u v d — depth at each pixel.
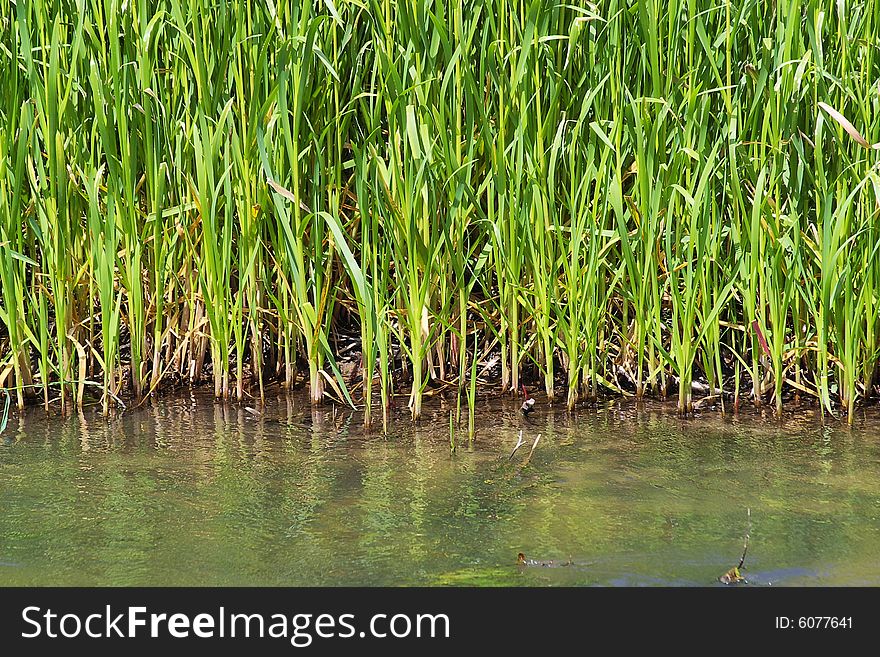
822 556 4.25
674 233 6.20
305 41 5.68
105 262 5.91
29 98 6.01
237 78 5.88
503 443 5.62
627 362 6.60
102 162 6.31
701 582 4.06
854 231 6.03
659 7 5.99
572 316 6.08
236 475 5.12
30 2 5.86
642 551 4.31
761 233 6.05
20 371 6.11
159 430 5.80
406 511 4.70
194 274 6.52
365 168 5.76
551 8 5.98
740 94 6.14
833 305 5.96
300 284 6.00
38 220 6.22
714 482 5.04
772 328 6.12
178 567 4.17
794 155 6.12
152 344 6.67
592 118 6.30
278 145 5.98
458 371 6.71
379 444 5.60
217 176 6.17
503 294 6.29
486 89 6.20
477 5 5.93
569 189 6.37
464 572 4.14
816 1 5.75
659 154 6.03
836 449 5.48
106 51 6.09
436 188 6.14
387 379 6.12
